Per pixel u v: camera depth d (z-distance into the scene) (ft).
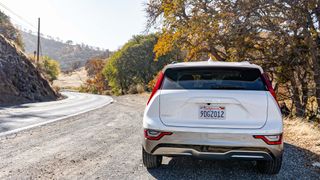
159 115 11.84
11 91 68.59
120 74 194.80
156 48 62.75
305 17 33.83
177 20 55.21
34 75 90.94
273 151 11.05
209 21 41.86
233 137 11.06
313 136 21.09
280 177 12.57
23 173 12.74
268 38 39.91
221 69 12.51
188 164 14.49
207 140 11.21
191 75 12.51
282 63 41.19
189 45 55.52
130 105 61.62
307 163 14.76
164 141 11.61
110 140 20.72
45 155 16.02
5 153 16.30
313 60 35.55
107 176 12.46
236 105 11.25
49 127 26.50
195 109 11.50
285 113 42.63
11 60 78.28
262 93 11.41
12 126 26.58
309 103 41.34
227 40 42.93
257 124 11.10
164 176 12.55
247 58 44.06
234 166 14.19
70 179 12.02
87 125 28.48
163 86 12.34
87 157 15.74
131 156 16.06
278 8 34.78
